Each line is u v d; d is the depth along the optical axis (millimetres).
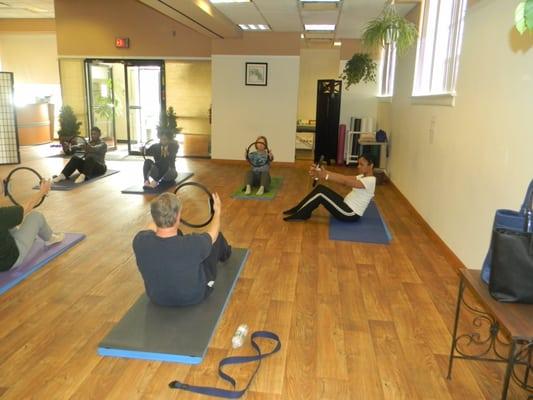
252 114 8406
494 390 2049
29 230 3215
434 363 2246
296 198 5770
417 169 5082
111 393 1947
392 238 4254
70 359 2180
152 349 2217
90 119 9312
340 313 2736
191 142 10422
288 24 7172
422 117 4918
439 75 4609
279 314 2699
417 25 5398
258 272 3326
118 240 3930
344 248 3912
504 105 2760
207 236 2480
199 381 2043
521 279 1679
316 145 8719
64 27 8812
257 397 1952
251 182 6031
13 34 10547
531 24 1370
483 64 3145
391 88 7391
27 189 5785
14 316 2584
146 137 9312
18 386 1976
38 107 10102
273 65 8156
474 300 2938
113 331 2373
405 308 2822
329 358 2260
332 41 9008
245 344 2354
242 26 7480
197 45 8547
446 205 3873
